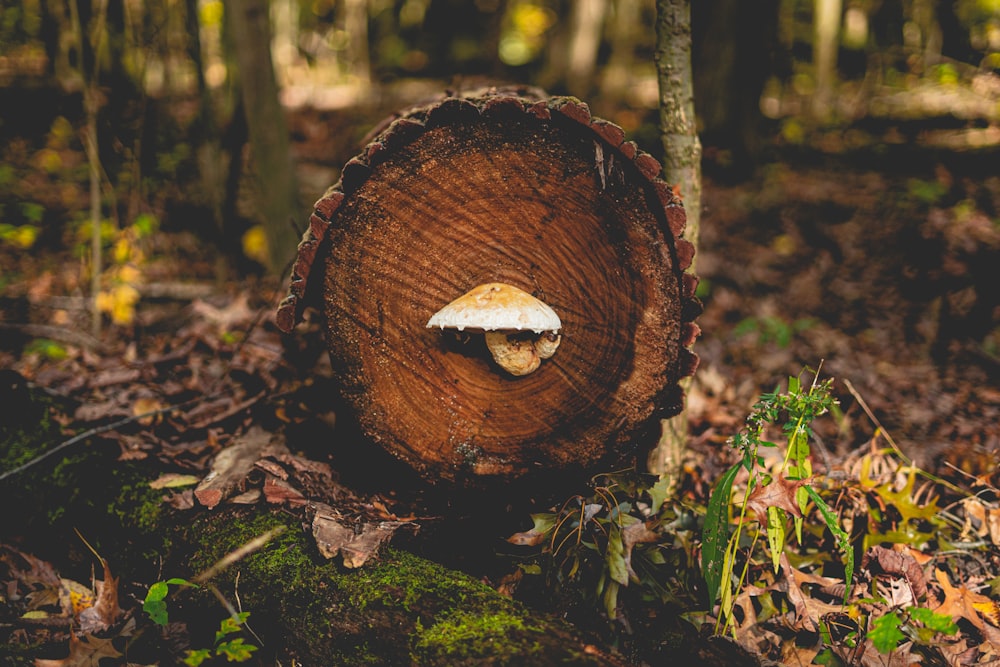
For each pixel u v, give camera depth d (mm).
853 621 878
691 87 1039
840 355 1594
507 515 924
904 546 977
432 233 874
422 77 5961
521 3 6156
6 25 2705
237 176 1871
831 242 2232
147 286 1743
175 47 2316
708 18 2973
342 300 886
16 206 2209
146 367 1311
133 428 1111
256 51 1698
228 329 1457
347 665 794
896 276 1998
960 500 1068
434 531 912
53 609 934
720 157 2936
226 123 1868
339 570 842
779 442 1189
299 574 850
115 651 846
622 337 880
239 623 830
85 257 1739
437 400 896
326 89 5215
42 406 1104
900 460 1162
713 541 831
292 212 1793
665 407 909
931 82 3980
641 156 836
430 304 883
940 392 1428
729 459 1128
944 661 857
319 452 1038
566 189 859
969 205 2334
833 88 4223
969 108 3463
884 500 1014
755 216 2484
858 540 962
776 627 876
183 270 1960
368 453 971
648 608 858
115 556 971
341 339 894
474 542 917
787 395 864
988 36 3586
